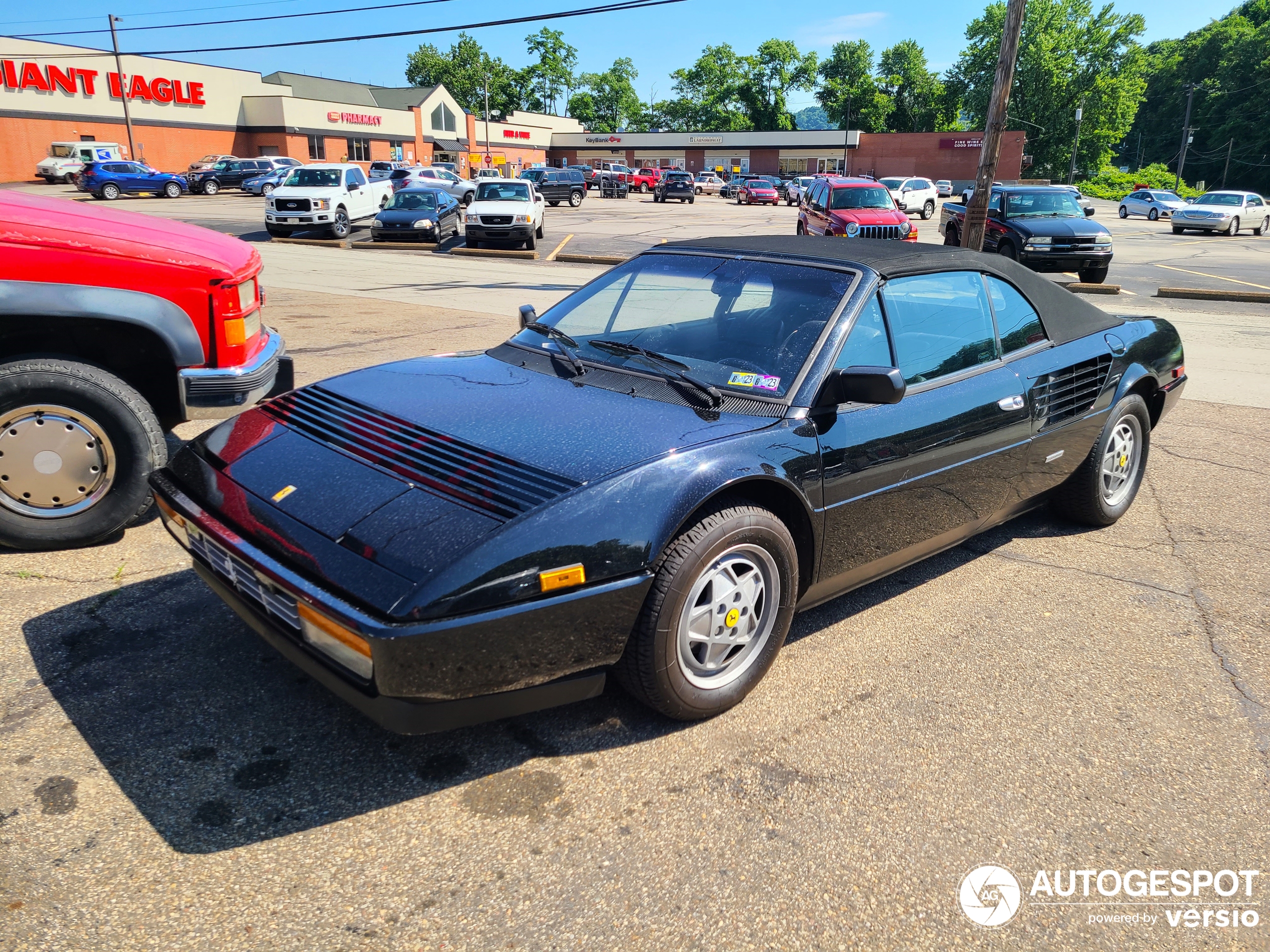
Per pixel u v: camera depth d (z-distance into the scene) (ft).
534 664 7.41
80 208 13.21
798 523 9.41
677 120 370.73
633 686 8.45
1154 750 8.90
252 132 176.65
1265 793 8.30
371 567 7.04
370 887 6.66
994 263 12.41
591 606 7.48
